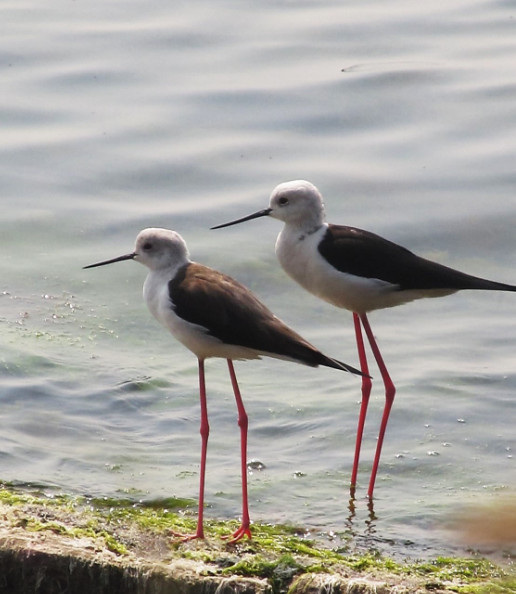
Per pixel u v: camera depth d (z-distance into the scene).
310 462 11.05
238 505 10.14
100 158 17.33
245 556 8.93
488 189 16.47
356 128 18.05
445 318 14.03
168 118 18.28
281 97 18.75
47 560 8.66
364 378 11.05
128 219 15.95
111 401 12.16
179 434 11.59
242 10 21.81
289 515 9.98
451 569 8.94
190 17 21.48
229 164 17.14
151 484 10.49
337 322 14.01
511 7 21.73
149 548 9.07
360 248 10.65
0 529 9.02
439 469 10.88
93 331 13.68
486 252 15.53
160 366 12.98
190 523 9.63
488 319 13.94
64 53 20.14
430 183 16.61
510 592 8.45
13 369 12.62
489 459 11.05
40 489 10.26
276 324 9.37
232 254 15.14
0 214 16.06
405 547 9.41
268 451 11.26
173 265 9.93
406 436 11.52
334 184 16.61
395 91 18.84
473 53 20.00
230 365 9.84
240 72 19.56
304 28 21.03
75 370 12.72
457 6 21.88
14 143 17.69
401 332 13.75
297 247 10.82
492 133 17.77
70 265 15.06
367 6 22.00
